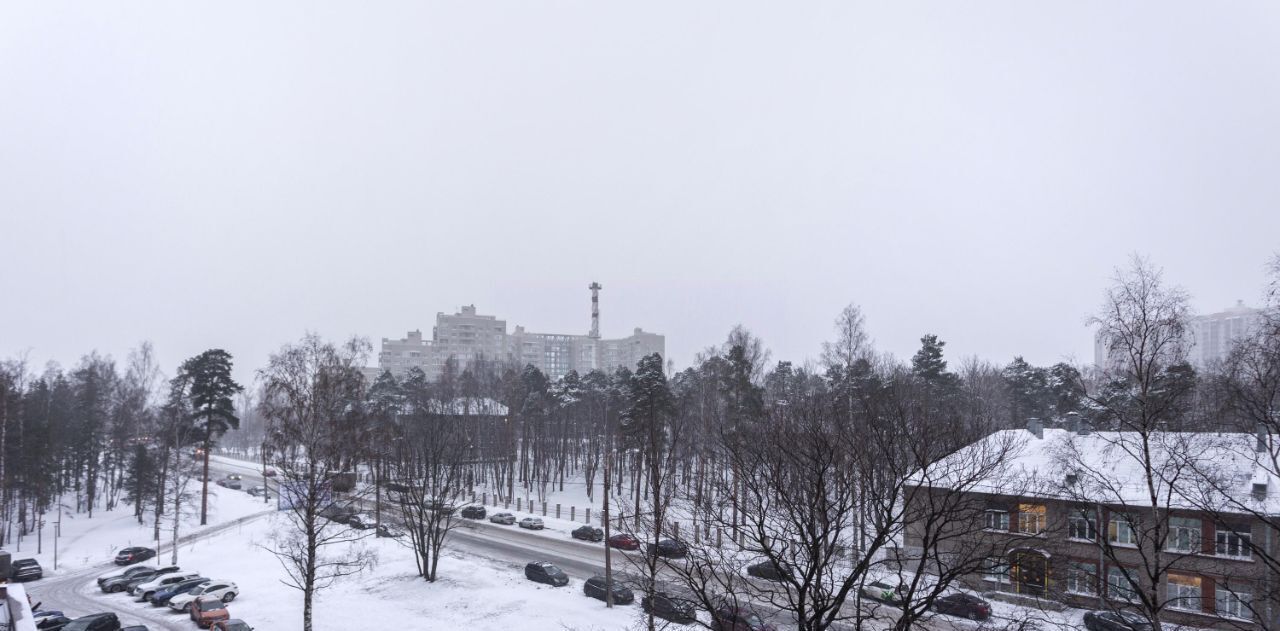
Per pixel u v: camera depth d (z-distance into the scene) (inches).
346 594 1558.8
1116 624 1053.8
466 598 1475.1
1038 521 987.9
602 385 4323.3
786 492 744.3
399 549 1921.8
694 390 2910.9
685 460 1918.1
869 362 2522.1
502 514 2369.6
